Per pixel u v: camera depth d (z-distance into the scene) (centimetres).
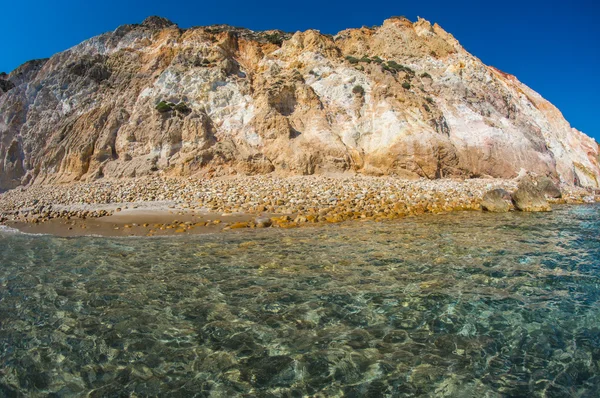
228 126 2894
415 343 548
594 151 3919
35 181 2916
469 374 475
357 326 599
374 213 1714
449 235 1253
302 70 3325
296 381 466
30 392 449
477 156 2848
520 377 469
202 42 3416
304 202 1897
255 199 1959
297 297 712
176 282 805
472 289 746
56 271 903
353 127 2898
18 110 3250
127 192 2144
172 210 1800
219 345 548
